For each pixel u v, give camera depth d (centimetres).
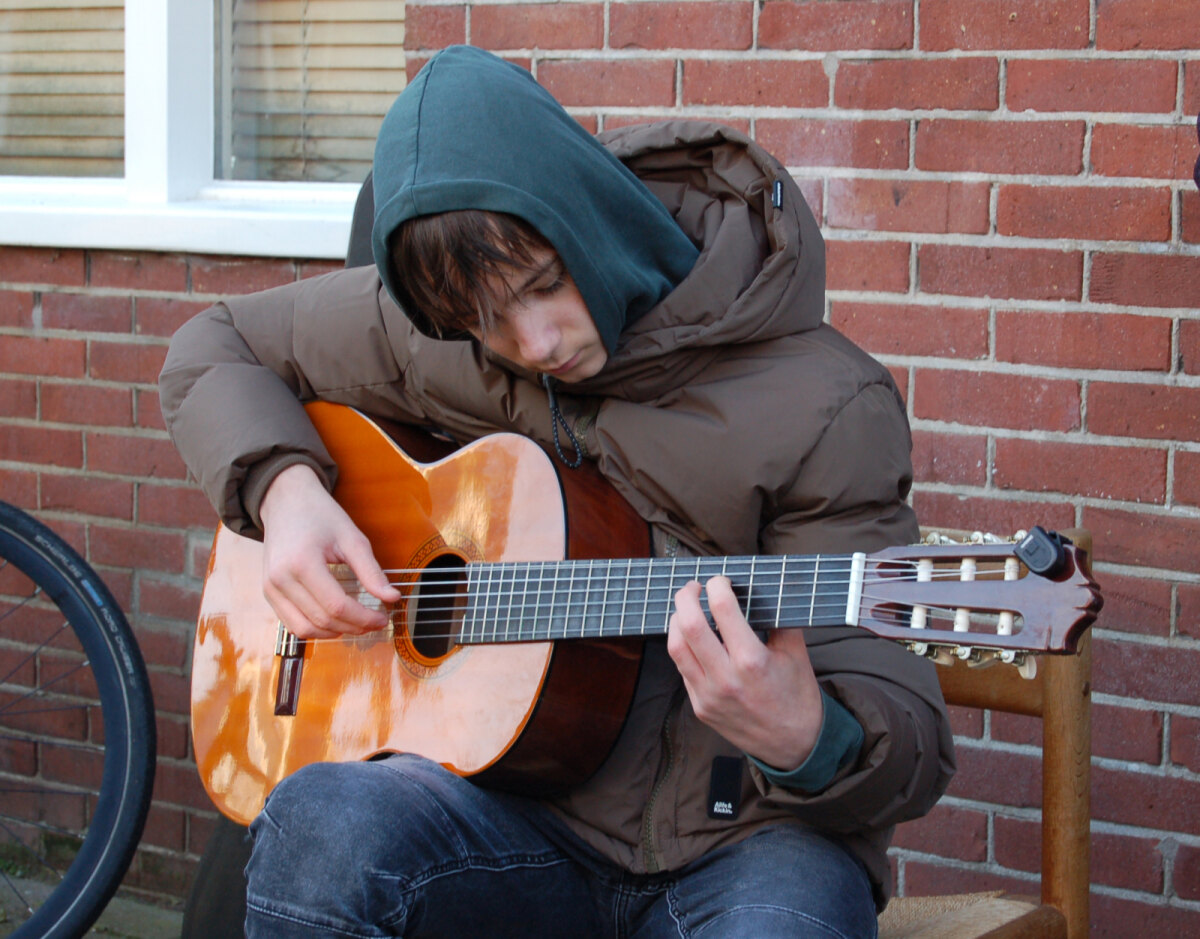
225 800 170
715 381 140
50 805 266
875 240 206
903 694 123
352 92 259
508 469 151
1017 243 198
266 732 167
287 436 161
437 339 155
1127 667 198
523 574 141
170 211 244
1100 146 192
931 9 198
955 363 204
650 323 140
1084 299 195
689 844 133
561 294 134
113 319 254
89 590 222
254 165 266
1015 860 208
